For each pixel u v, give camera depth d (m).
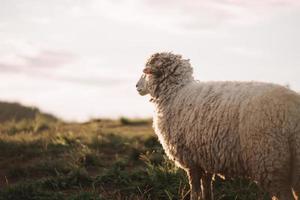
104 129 14.12
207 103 6.96
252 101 6.44
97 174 10.13
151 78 7.91
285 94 6.33
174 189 8.89
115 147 11.93
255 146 6.32
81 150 11.36
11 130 15.57
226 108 6.68
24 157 11.47
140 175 9.64
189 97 7.34
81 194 8.92
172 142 7.49
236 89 6.78
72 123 17.14
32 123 16.34
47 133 13.72
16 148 11.88
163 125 7.62
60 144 12.27
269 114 6.25
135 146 11.34
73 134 13.22
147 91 8.10
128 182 9.53
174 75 7.77
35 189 9.29
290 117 6.21
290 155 6.23
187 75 7.78
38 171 10.53
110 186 9.52
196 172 7.50
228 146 6.64
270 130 6.22
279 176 6.27
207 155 6.97
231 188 8.88
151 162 10.35
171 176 9.25
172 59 7.84
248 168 6.52
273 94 6.35
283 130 6.19
